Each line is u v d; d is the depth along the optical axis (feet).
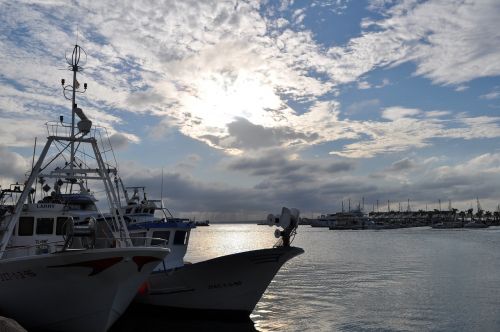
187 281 66.49
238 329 61.62
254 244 356.79
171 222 73.41
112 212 59.88
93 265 48.34
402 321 68.28
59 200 67.15
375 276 125.59
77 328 51.72
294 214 64.28
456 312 74.79
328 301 84.28
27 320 51.31
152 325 62.69
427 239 381.19
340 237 452.35
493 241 336.70
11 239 59.36
